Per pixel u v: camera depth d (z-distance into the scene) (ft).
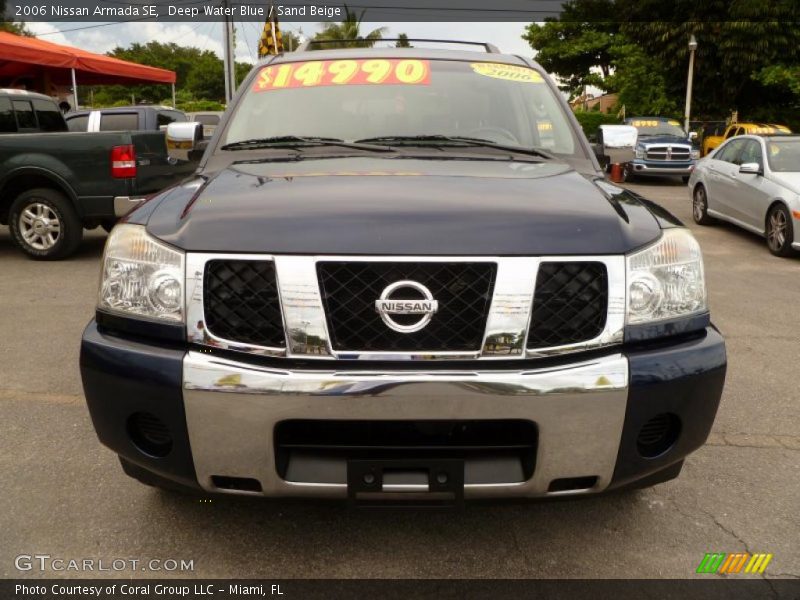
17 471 9.83
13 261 24.71
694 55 95.04
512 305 6.75
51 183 24.57
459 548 8.20
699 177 35.83
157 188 25.50
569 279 6.93
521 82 11.82
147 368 6.91
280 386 6.61
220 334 6.89
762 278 23.94
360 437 6.93
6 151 23.66
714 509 9.13
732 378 14.11
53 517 8.69
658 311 7.22
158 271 7.04
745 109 104.06
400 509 7.07
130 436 7.25
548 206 7.48
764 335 17.13
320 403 6.61
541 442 6.81
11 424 11.39
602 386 6.80
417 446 6.90
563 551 8.16
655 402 7.02
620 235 7.18
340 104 11.21
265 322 6.81
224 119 11.21
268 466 6.83
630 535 8.50
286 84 11.64
